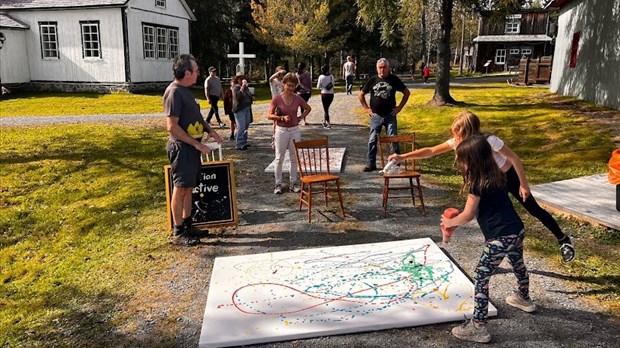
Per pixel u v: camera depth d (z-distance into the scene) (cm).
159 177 824
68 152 1013
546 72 2397
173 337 353
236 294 397
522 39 4338
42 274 500
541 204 586
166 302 404
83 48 2244
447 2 1510
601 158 816
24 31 2283
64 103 1900
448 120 1298
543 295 388
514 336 333
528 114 1310
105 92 2258
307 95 1299
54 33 2266
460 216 329
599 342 325
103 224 621
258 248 507
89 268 493
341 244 509
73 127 1321
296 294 393
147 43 2348
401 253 465
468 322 336
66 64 2283
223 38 3303
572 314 360
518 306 365
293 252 477
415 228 548
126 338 356
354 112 1574
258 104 1934
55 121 1445
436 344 327
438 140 1070
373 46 3778
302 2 3222
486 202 324
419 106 1561
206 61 3219
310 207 577
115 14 2170
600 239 496
